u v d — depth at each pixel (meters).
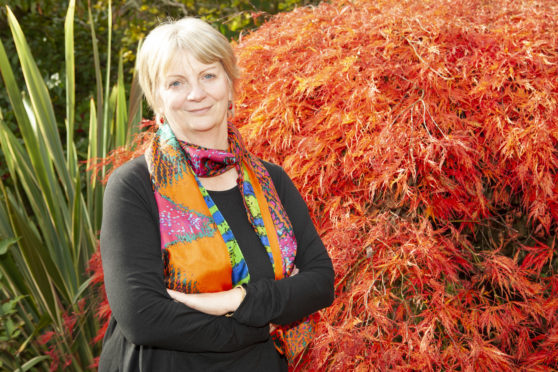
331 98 1.83
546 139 1.57
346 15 2.13
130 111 2.98
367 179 1.71
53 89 4.68
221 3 5.30
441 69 1.68
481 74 1.76
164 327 1.10
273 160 1.90
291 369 1.70
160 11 5.83
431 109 1.69
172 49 1.21
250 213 1.30
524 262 1.70
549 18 1.92
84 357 2.64
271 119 1.89
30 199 2.84
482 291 1.66
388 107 1.71
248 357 1.25
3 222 2.79
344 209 1.75
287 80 1.90
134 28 5.64
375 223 1.73
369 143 1.66
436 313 1.54
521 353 1.62
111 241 1.15
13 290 2.72
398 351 1.52
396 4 2.05
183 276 1.16
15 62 4.54
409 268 1.64
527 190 1.67
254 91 2.08
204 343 1.13
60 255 2.79
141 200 1.19
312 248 1.39
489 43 1.79
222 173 1.29
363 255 1.71
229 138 1.36
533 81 1.70
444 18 1.89
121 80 3.27
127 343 1.23
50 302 2.59
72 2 2.95
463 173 1.66
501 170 1.69
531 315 1.75
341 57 1.87
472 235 1.80
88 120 4.66
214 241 1.19
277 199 1.37
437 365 1.54
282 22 2.33
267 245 1.29
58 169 2.92
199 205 1.21
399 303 1.70
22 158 2.85
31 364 2.59
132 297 1.10
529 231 1.80
